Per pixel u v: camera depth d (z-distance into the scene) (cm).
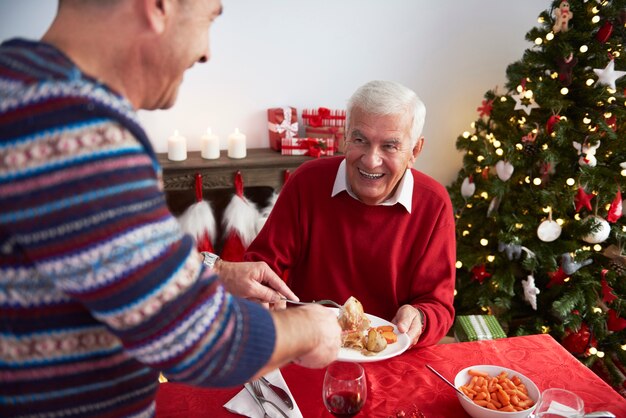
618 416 118
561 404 106
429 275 170
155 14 67
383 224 170
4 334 65
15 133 58
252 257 176
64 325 66
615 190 246
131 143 62
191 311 64
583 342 260
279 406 115
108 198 59
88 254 58
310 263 178
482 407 111
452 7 304
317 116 282
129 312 61
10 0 246
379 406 120
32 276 63
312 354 80
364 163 155
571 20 251
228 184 268
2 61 63
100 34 68
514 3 312
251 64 283
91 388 71
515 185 277
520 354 141
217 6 76
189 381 67
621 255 262
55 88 59
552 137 253
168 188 261
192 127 284
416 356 140
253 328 69
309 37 287
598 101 248
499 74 322
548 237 255
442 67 312
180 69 74
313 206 174
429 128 322
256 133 294
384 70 304
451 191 304
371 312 177
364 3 290
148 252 61
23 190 57
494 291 275
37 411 70
